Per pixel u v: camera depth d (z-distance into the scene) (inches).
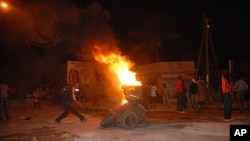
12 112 893.8
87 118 695.1
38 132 524.7
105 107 993.5
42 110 952.9
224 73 610.9
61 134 498.6
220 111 816.3
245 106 932.6
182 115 727.7
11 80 1549.0
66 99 626.8
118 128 532.7
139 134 474.0
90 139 445.4
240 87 761.6
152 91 906.1
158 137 446.9
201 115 721.6
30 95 1339.8
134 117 519.8
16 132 532.1
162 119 653.3
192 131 484.1
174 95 1390.3
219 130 486.3
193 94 836.0
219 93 1147.3
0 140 470.3
